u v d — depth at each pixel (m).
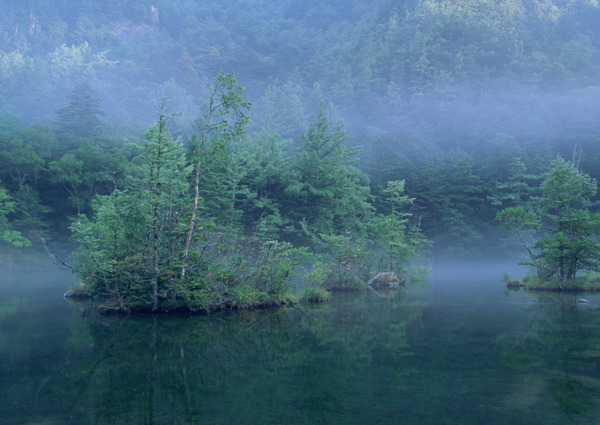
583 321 17.66
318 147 54.09
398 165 75.75
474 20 196.88
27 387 9.34
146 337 14.71
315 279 25.38
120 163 59.88
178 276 20.33
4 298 25.83
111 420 7.48
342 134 55.25
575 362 11.22
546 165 79.12
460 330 15.83
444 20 198.50
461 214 68.88
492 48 183.00
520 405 8.11
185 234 20.23
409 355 12.09
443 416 7.58
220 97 21.62
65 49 182.38
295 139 104.19
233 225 43.66
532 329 15.91
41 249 55.38
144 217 21.12
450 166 85.50
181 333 15.49
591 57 174.88
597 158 78.31
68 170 59.59
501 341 13.88
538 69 162.88
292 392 8.98
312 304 23.61
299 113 121.50
